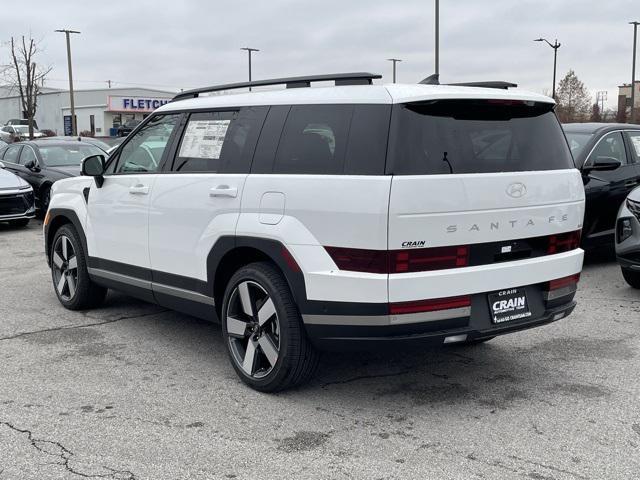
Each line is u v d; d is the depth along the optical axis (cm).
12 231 1246
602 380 477
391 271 380
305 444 379
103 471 348
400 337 389
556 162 448
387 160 382
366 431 395
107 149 1555
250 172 450
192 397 446
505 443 380
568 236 456
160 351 542
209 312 489
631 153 873
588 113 5716
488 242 407
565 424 405
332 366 506
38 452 368
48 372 493
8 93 7231
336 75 427
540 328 603
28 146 1434
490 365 509
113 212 571
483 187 401
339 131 408
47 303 695
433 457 363
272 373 439
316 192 404
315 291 404
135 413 420
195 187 484
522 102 432
